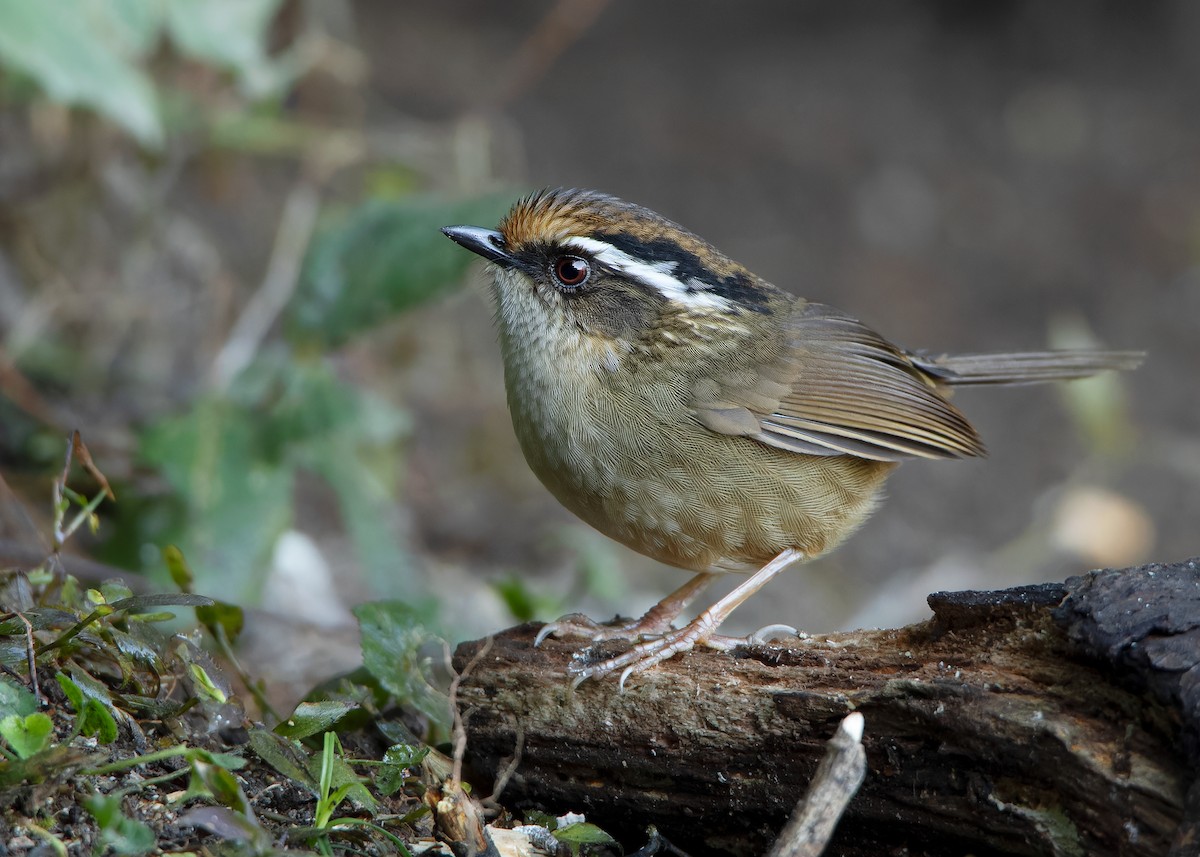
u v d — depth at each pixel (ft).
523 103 75.05
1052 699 19.79
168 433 37.04
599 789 23.54
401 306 36.94
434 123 67.15
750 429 27.99
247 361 40.75
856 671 22.26
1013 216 73.36
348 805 21.54
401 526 45.93
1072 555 54.24
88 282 45.01
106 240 45.52
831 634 24.54
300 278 37.29
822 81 83.56
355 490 39.91
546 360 28.43
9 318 43.24
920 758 20.70
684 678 23.03
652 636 25.90
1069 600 19.66
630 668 23.41
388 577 39.17
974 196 74.38
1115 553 50.34
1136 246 71.51
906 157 76.69
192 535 36.22
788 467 28.63
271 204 56.29
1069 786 18.97
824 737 21.54
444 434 55.21
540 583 47.52
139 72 39.37
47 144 43.32
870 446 29.45
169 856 18.52
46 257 44.45
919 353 36.83
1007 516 57.11
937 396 32.27
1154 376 62.59
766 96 81.05
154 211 45.06
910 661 22.08
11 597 23.41
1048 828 19.26
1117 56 87.56
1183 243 71.51
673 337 28.37
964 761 20.21
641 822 23.48
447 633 32.17
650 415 27.89
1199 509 56.59
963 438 31.60
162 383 45.62
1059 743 18.94
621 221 28.94
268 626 38.60
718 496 28.19
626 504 28.32
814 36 89.25
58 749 18.37
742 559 29.30
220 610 25.79
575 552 49.85
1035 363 37.11
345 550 47.98
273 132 45.21
